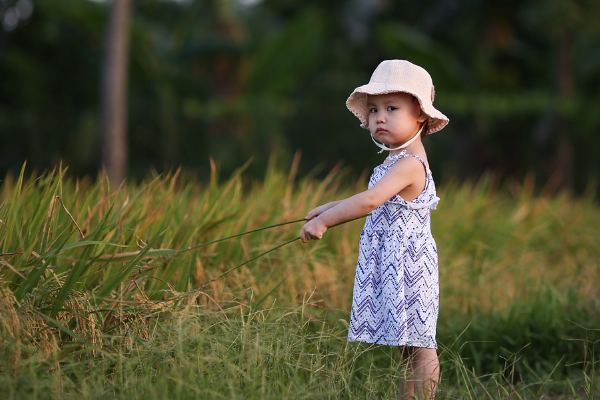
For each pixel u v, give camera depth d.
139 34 22.08
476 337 5.86
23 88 26.08
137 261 4.28
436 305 4.45
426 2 27.84
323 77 27.22
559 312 6.05
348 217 4.26
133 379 3.72
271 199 7.24
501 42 26.78
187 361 3.81
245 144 23.62
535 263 8.81
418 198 4.39
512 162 27.81
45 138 25.75
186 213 5.96
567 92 25.09
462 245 8.85
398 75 4.44
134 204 5.59
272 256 6.18
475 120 26.36
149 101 23.86
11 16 25.91
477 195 10.77
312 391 4.02
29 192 5.18
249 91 23.88
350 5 27.72
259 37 26.62
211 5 23.78
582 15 23.20
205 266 5.66
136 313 4.32
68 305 4.16
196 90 24.22
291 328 4.55
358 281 4.46
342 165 26.41
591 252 9.88
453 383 5.30
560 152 25.45
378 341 4.35
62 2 21.56
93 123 22.91
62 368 3.88
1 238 4.39
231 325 4.36
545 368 5.65
